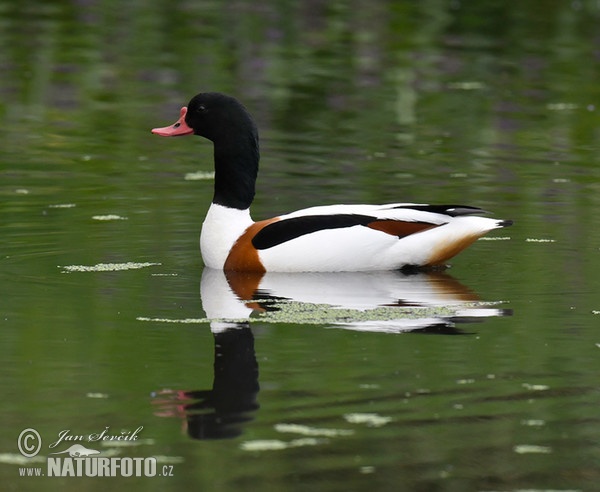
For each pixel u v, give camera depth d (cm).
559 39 2783
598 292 1184
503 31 2867
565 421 851
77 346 1009
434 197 1593
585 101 2242
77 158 1827
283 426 841
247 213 1327
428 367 960
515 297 1170
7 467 786
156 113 2112
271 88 2314
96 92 2261
